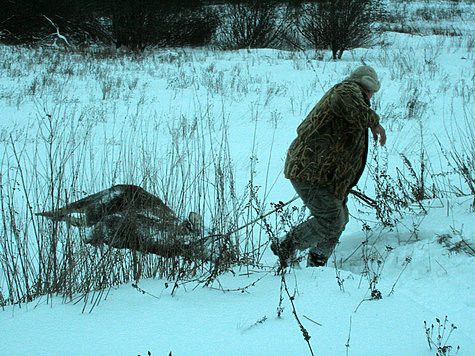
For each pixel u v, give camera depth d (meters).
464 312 2.67
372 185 5.80
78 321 2.58
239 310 2.68
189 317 2.60
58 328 2.50
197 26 20.45
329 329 2.42
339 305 2.71
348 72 13.34
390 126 8.04
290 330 2.42
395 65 14.09
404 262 3.53
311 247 3.80
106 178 5.78
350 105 3.40
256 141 7.96
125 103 10.91
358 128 3.50
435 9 26.02
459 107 9.10
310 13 17.19
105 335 2.40
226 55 17.89
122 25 19.61
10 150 7.56
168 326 2.49
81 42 20.58
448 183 5.43
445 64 13.97
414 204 4.86
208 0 22.34
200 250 3.70
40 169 6.49
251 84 12.49
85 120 9.47
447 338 2.27
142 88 12.41
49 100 11.23
